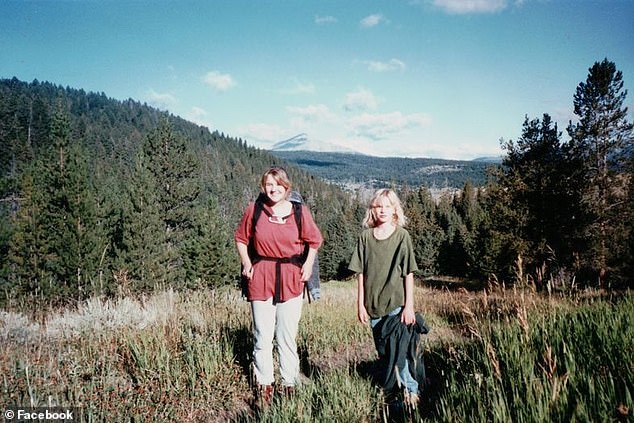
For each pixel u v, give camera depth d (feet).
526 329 10.59
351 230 277.64
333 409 10.42
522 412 7.47
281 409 10.32
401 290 11.32
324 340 19.38
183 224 120.88
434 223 281.13
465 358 11.88
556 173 65.87
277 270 11.58
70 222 79.51
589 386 7.55
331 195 628.28
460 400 9.09
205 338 15.10
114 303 20.53
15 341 15.17
